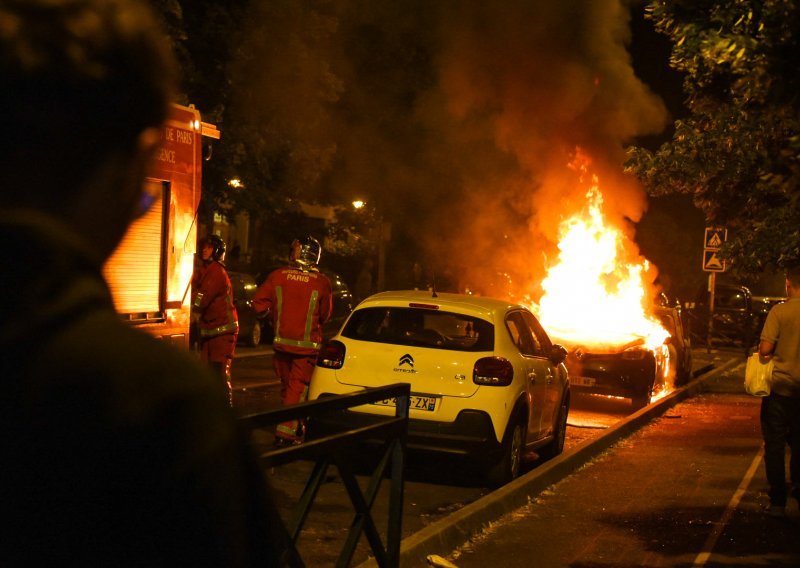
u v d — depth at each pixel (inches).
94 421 46.3
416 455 363.9
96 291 48.7
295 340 375.2
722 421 561.0
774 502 316.8
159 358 48.6
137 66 49.1
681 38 269.3
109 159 49.7
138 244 303.3
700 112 325.4
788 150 222.1
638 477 381.7
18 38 46.3
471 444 352.2
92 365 46.7
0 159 47.7
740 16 245.4
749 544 286.7
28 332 46.3
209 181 902.4
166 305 321.7
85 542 46.5
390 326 375.2
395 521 187.8
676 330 746.8
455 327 402.3
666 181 344.5
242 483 50.5
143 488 46.9
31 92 46.9
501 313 378.3
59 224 48.7
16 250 46.8
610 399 666.8
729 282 1376.7
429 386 355.9
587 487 360.8
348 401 161.0
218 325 401.4
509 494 323.0
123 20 48.8
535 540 285.3
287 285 377.1
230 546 48.9
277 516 54.6
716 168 323.0
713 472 395.9
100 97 48.1
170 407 47.7
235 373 667.4
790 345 313.4
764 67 215.2
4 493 46.3
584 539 287.9
